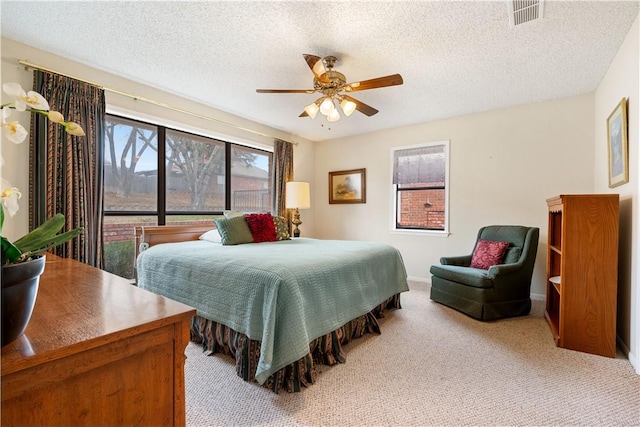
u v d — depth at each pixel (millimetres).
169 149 3486
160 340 788
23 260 685
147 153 3279
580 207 2205
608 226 2135
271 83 3055
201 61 2604
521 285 2932
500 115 3715
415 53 2426
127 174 3117
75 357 642
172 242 3260
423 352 2166
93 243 2668
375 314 2801
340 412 1511
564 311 2232
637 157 1996
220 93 3316
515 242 3164
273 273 1761
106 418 694
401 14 1946
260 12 1946
